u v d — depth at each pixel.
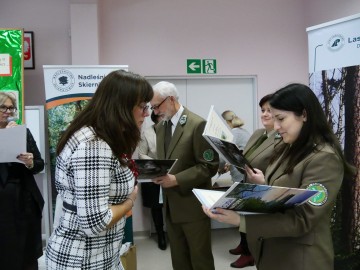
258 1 4.40
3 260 2.28
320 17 4.18
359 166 2.07
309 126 1.22
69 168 1.08
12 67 3.16
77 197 1.05
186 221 2.11
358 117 2.09
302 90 1.22
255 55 4.43
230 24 4.35
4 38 3.17
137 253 3.69
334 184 1.16
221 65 4.36
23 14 3.95
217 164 2.14
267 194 1.07
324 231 1.23
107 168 1.07
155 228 4.04
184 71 4.28
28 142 2.45
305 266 1.20
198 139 2.08
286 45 4.48
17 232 2.31
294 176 1.22
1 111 2.46
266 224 1.16
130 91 1.13
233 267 3.20
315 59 2.35
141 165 1.74
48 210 3.66
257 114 4.48
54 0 3.98
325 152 1.18
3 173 2.29
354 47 2.12
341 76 2.18
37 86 3.99
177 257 2.26
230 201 1.09
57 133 3.46
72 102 3.46
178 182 2.00
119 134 1.11
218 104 4.48
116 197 1.16
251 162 2.04
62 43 4.00
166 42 4.23
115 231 1.20
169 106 2.12
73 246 1.11
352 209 2.08
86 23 3.84
